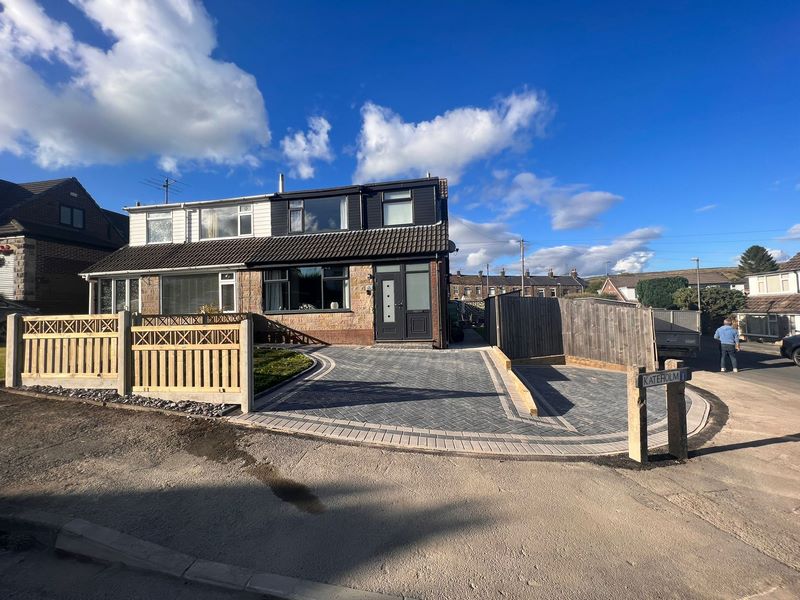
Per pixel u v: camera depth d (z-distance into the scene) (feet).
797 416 25.48
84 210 77.36
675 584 9.53
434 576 9.73
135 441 17.16
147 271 51.44
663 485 14.78
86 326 23.71
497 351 38.70
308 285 49.49
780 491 14.43
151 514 12.23
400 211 53.21
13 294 62.18
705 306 122.52
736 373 46.55
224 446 16.88
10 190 71.67
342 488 13.83
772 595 9.23
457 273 237.66
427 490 13.82
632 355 40.93
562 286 247.70
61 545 11.08
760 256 204.64
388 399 24.16
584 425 21.58
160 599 9.19
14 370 23.98
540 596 9.11
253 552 10.62
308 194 54.49
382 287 47.52
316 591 9.29
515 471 15.49
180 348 21.93
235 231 57.88
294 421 19.71
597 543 11.06
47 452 16.08
